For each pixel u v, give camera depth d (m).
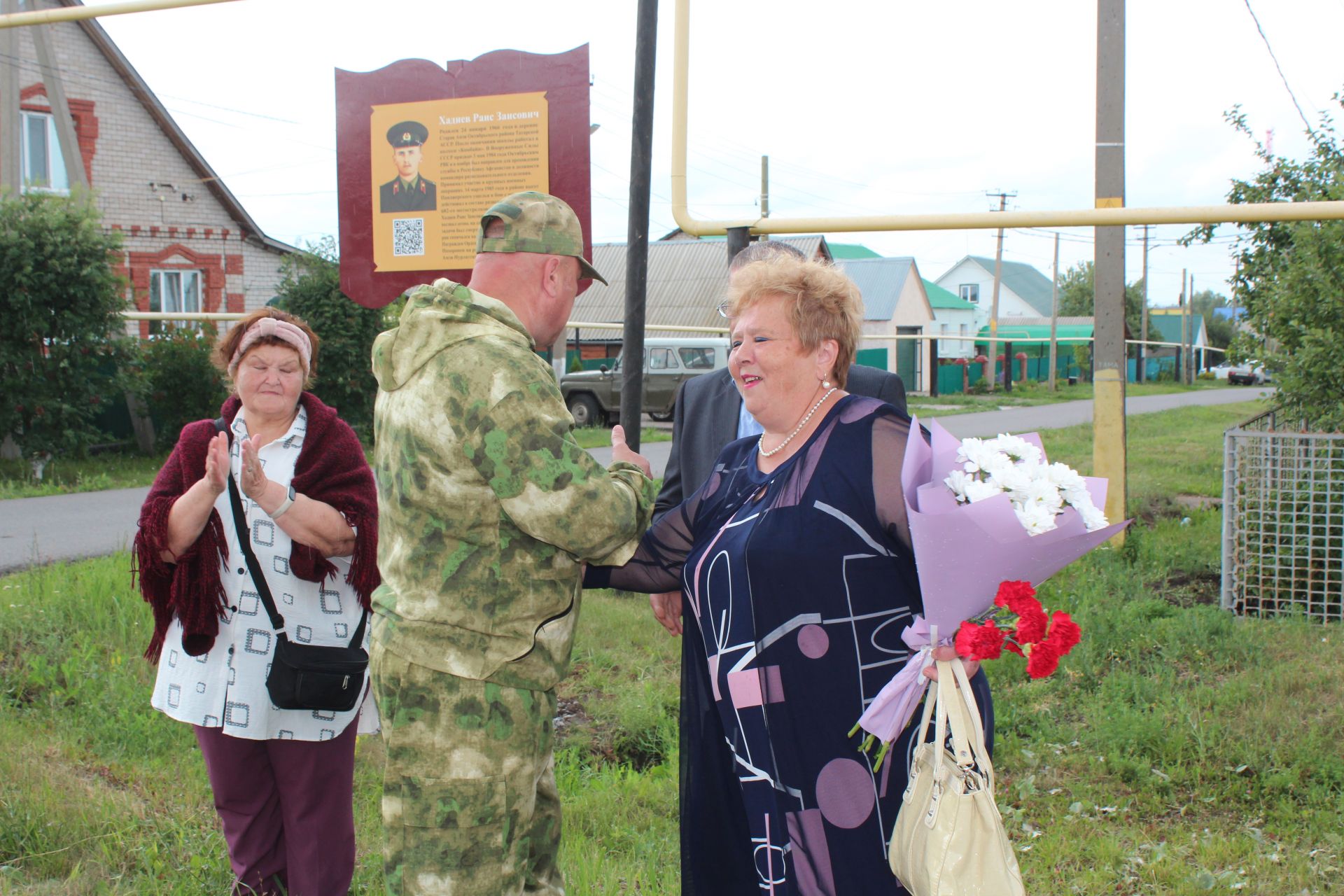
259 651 2.86
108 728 4.55
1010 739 4.55
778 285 2.31
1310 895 3.25
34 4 15.31
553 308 2.50
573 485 2.22
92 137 21.88
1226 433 6.45
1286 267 7.89
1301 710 4.62
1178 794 4.06
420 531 2.28
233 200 23.58
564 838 3.67
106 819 3.61
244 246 24.12
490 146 6.26
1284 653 5.46
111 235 14.31
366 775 4.29
